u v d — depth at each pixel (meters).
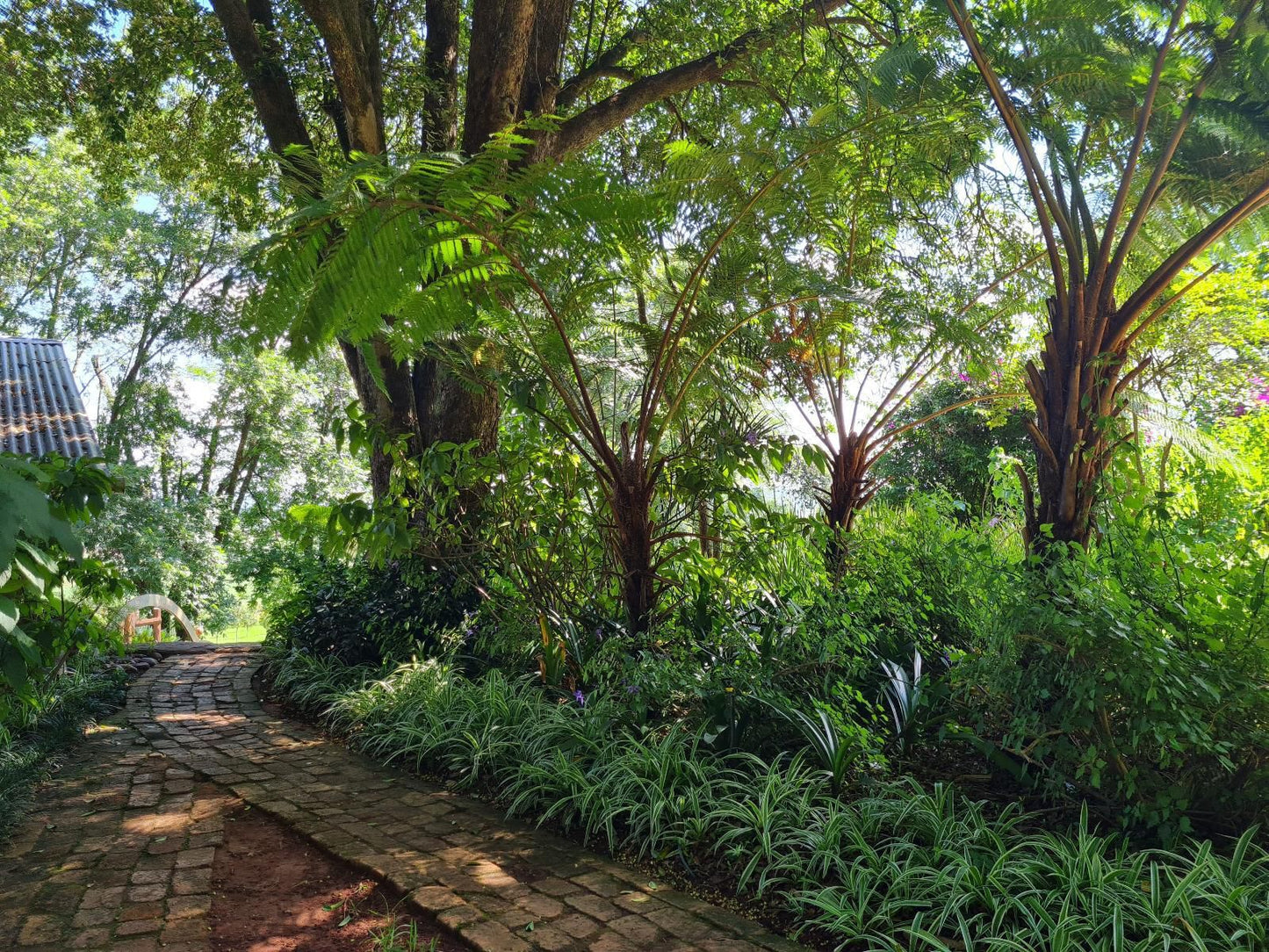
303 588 7.33
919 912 2.46
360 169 3.61
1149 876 2.65
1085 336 3.82
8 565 1.94
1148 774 2.88
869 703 3.93
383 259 3.79
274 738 5.14
